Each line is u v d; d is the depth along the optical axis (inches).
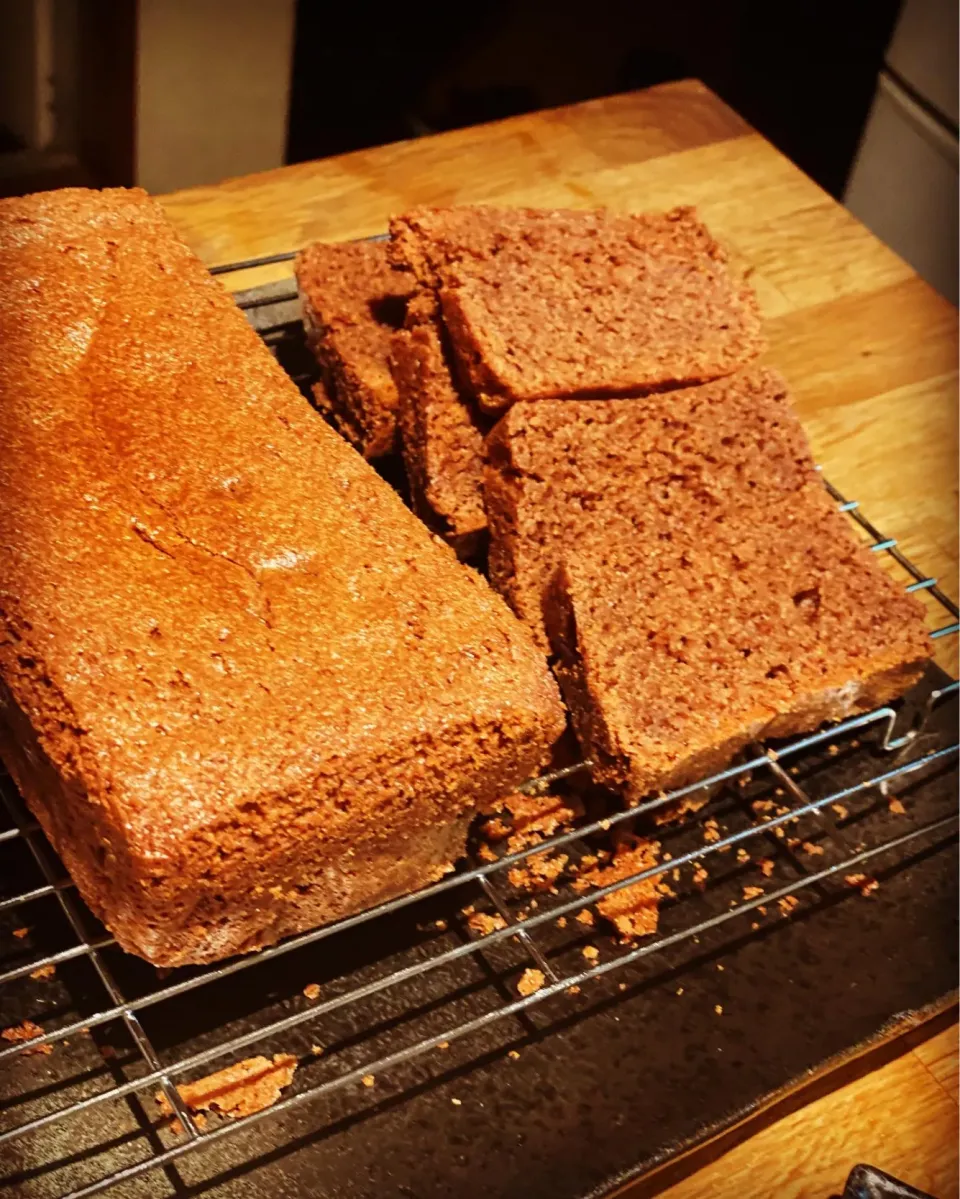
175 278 17.4
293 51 27.0
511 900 16.9
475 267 18.8
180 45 25.4
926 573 21.5
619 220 20.3
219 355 16.8
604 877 17.3
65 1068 15.2
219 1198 14.6
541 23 30.8
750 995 16.7
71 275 17.0
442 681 14.8
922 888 17.9
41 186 26.3
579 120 26.7
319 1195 14.8
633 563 17.8
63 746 14.1
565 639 17.3
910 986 17.0
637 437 18.6
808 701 17.5
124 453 15.6
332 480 16.0
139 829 13.6
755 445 19.1
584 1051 16.0
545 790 17.7
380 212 24.3
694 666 17.2
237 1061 15.4
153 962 14.8
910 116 28.4
